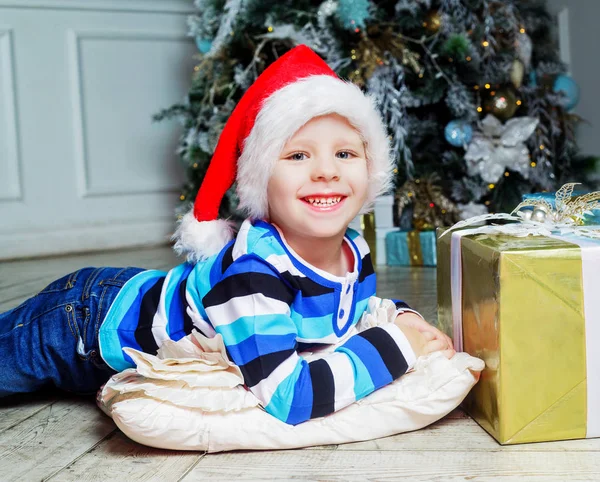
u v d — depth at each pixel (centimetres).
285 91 100
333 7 223
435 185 241
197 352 98
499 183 243
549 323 91
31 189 299
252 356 94
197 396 93
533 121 237
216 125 245
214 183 108
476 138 236
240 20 241
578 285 91
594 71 301
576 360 92
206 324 102
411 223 253
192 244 107
